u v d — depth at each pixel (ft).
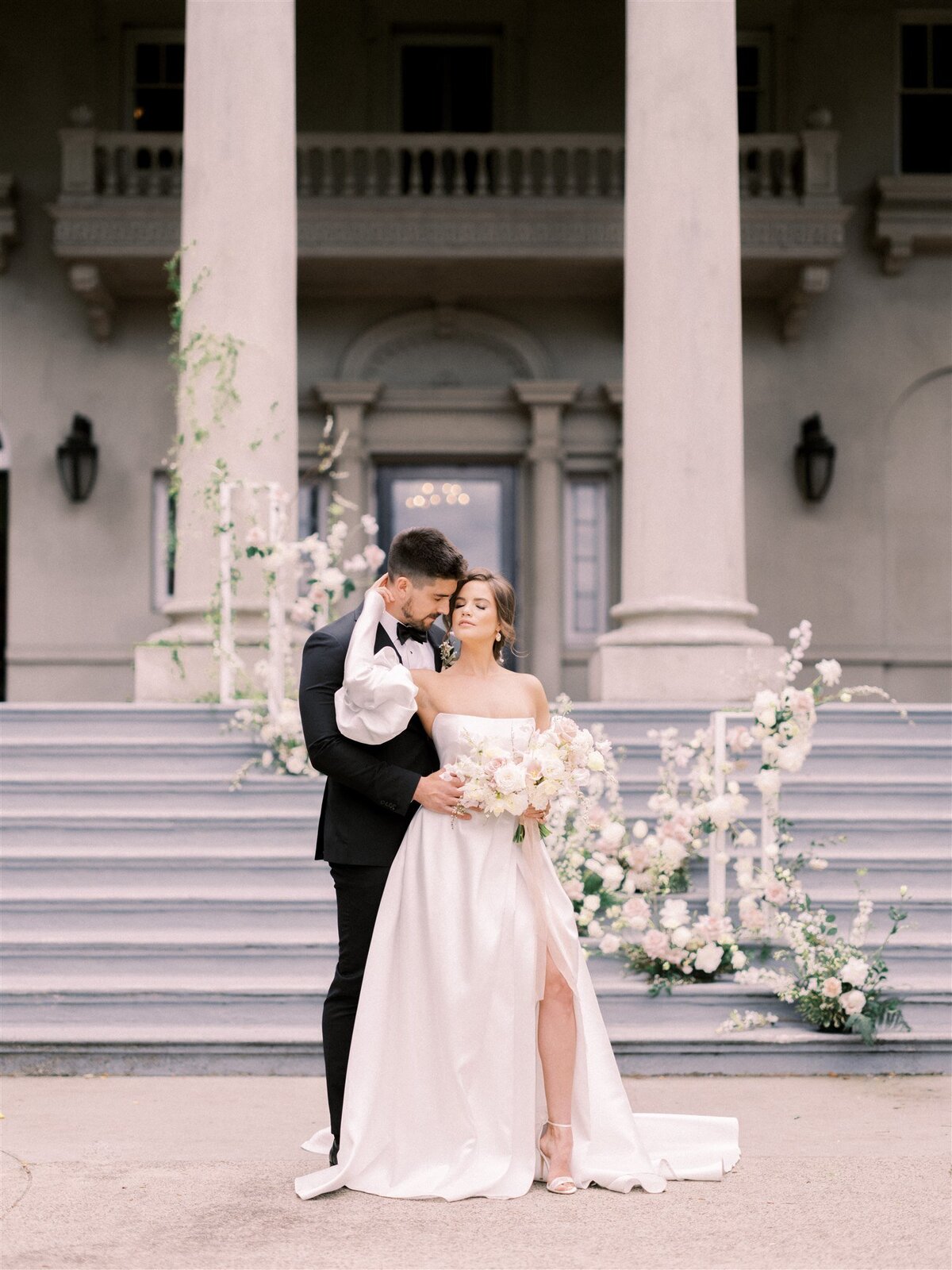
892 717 25.77
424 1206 12.57
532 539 49.11
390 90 49.83
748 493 48.37
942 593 48.49
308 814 22.53
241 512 27.96
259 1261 11.03
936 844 22.57
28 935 20.38
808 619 47.98
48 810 23.26
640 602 28.30
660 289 28.43
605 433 49.14
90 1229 11.85
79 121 45.88
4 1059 18.29
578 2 49.70
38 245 48.32
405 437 48.98
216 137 28.89
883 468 48.42
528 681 14.51
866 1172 13.62
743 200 45.70
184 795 23.31
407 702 13.32
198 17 29.27
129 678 47.57
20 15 48.88
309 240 45.47
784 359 48.67
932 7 49.52
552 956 13.56
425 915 13.52
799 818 22.58
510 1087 13.17
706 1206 12.52
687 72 28.68
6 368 48.08
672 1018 18.97
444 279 47.55
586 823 20.02
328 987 19.07
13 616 47.67
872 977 18.81
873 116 49.16
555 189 47.47
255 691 27.12
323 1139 14.30
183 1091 17.29
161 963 19.92
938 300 48.88
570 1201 12.73
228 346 28.25
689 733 24.82
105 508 47.98
